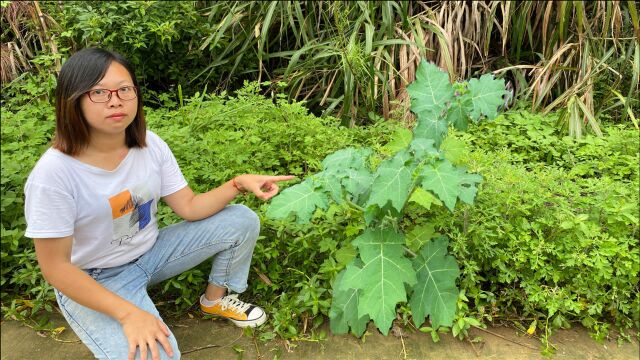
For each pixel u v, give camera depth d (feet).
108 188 4.92
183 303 6.73
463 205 6.72
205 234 5.84
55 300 6.66
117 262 5.41
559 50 11.59
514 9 12.21
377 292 5.50
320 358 5.98
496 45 13.21
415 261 6.25
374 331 6.42
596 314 6.71
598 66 11.14
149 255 5.73
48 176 4.55
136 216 5.32
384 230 5.93
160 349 4.84
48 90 10.34
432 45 12.06
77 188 4.75
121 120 4.64
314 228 6.92
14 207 7.32
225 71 12.73
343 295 6.08
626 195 7.30
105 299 4.75
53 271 4.68
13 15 12.48
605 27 11.44
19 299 6.68
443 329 6.35
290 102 12.24
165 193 5.83
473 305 6.68
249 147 8.66
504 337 6.42
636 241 6.61
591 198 7.15
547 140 9.84
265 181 5.82
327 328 6.46
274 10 12.12
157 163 5.57
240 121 9.43
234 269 6.18
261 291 6.94
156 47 11.64
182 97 11.90
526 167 9.25
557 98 11.43
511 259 6.75
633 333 6.61
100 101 4.46
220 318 6.56
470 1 12.67
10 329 6.32
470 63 12.41
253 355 6.01
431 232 6.37
